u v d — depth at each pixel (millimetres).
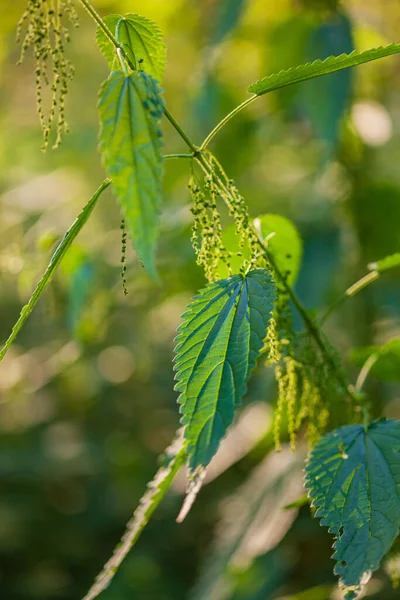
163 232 1110
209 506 1877
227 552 1024
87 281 1198
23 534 2152
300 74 755
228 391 721
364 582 731
